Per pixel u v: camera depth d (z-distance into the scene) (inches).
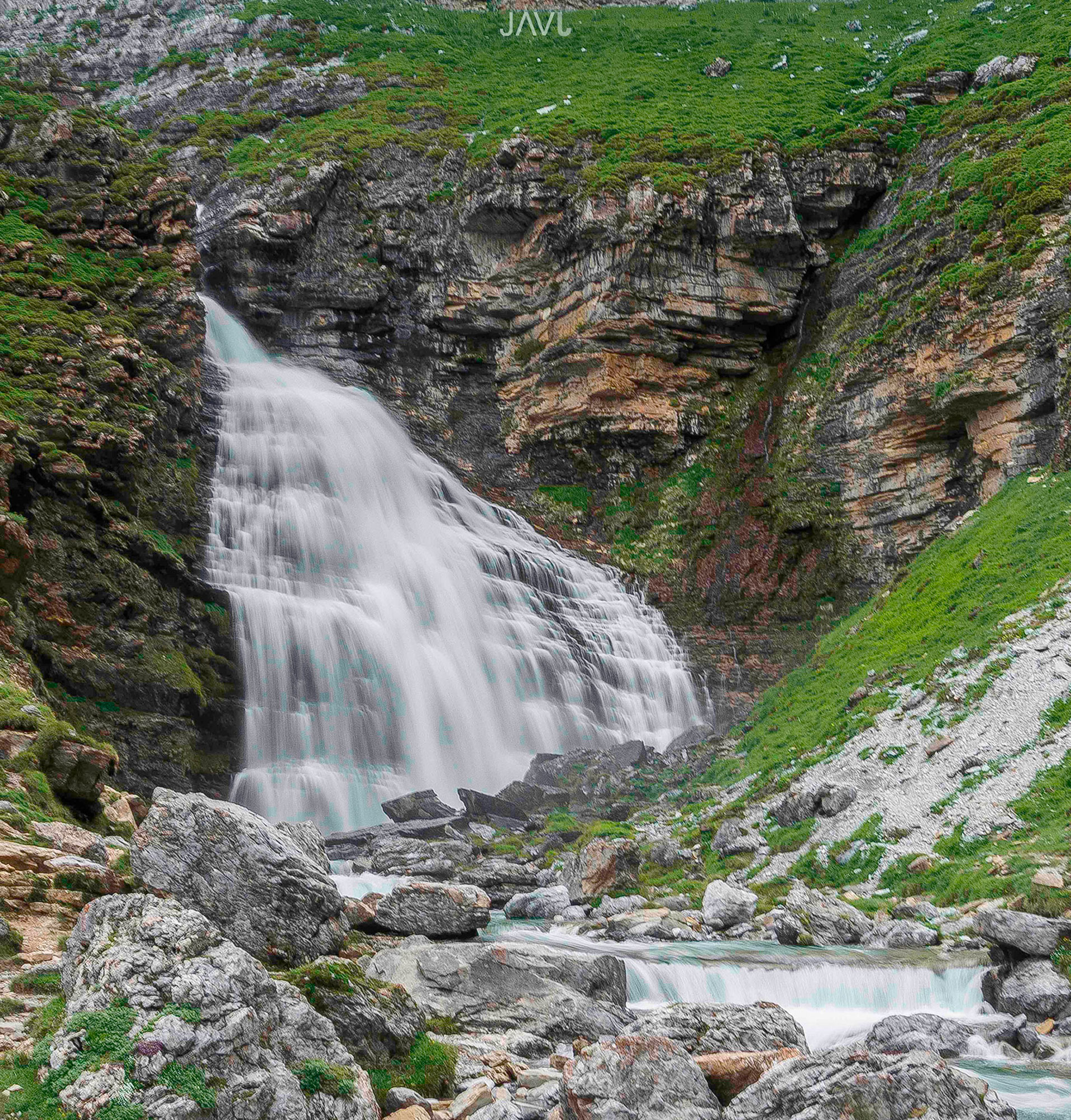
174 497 1759.4
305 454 2149.4
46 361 1609.3
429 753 1808.6
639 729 2031.3
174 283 2015.3
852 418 2234.3
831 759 1304.1
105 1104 357.1
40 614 1353.3
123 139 2495.1
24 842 663.1
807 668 1749.5
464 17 4077.3
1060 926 709.9
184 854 550.3
